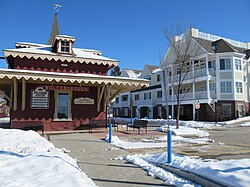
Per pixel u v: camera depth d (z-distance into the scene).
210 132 19.36
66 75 14.36
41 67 16.94
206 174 4.99
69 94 16.97
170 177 5.53
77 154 8.43
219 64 34.88
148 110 47.97
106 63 18.56
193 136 15.35
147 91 48.22
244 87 36.25
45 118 16.14
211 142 12.19
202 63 36.94
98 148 9.67
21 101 15.64
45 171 5.23
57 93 16.61
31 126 14.51
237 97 34.25
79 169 5.89
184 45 29.73
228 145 11.14
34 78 13.61
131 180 5.47
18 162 5.98
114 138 11.97
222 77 34.59
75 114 17.00
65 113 16.78
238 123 29.45
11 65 18.50
